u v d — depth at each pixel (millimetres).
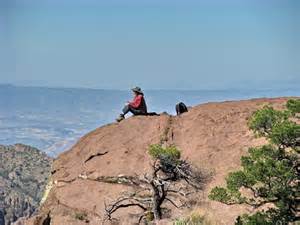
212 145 53125
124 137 58719
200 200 45656
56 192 56844
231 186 30031
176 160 46312
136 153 55844
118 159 55906
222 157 51281
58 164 60125
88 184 55438
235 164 49688
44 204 56719
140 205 47406
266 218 30125
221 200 30484
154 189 45344
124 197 48344
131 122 60344
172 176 47031
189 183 47000
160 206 47531
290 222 30609
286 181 28938
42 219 53531
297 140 28938
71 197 55031
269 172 28797
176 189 46781
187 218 42375
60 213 53906
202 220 41656
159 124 58406
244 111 56500
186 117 58875
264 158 29688
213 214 42406
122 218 48750
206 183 47969
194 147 53844
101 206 52500
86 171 56625
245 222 30828
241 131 53938
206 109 59062
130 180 53094
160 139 56625
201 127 56094
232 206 42906
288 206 29406
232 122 55531
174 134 56906
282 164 28859
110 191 53594
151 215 46094
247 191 40625
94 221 51156
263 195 29938
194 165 49125
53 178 58781
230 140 53312
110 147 58125
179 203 47688
